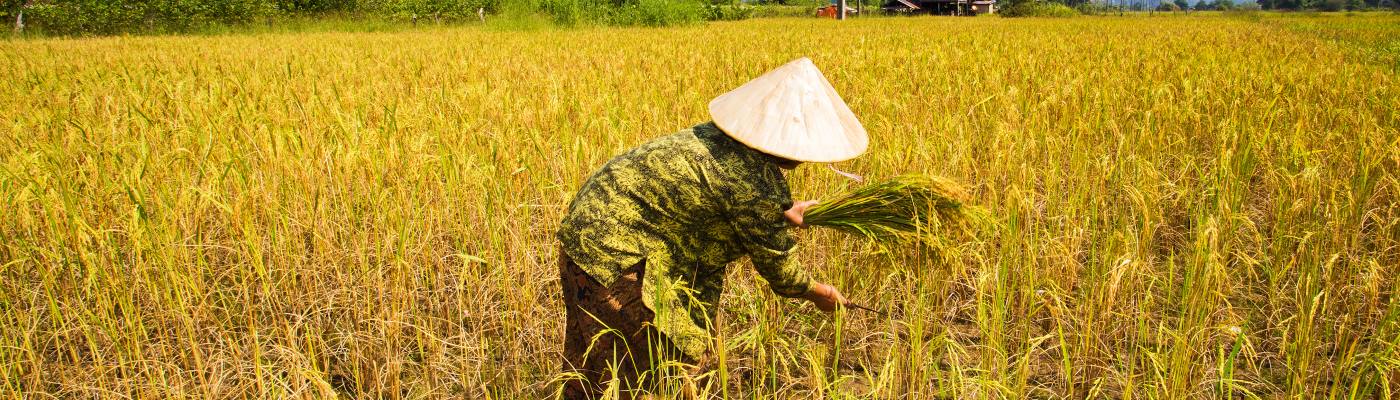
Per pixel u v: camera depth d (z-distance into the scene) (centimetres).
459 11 3142
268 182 470
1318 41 1852
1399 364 278
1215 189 450
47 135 602
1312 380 321
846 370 348
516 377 331
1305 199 442
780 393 318
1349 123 621
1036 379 336
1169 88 760
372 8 3102
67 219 392
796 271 258
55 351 357
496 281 391
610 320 247
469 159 464
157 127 601
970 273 397
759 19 4069
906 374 324
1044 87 813
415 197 454
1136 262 348
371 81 1001
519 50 1566
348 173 446
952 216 301
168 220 412
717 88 875
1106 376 311
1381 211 457
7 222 412
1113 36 2039
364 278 368
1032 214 461
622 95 782
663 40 1906
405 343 366
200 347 349
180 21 2717
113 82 966
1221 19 4131
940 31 2427
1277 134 562
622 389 262
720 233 252
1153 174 473
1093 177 497
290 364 304
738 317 358
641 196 242
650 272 245
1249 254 434
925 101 708
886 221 303
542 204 444
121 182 452
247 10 2822
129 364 340
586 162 511
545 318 364
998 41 1780
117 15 2652
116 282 366
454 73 1080
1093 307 358
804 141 230
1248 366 330
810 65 242
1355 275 378
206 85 916
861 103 726
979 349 351
